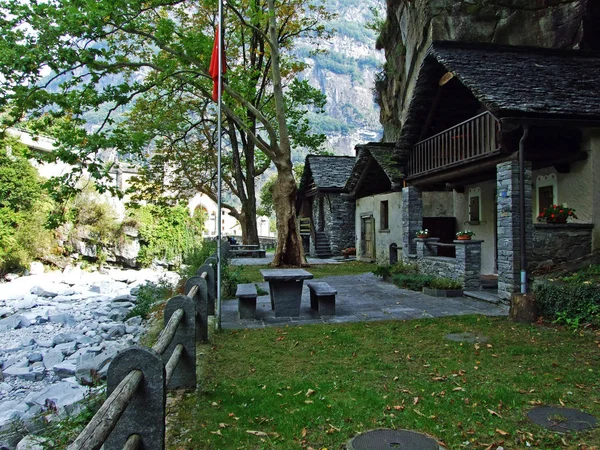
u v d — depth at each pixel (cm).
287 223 1519
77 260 2250
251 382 430
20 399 587
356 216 1944
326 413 356
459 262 955
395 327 654
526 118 721
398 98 1888
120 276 2045
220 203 632
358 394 395
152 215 2439
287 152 1500
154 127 1886
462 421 338
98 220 2305
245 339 594
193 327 413
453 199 1427
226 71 1444
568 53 1017
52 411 464
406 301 873
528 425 330
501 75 858
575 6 1183
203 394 400
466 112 1120
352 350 536
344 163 2359
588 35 1173
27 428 426
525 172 780
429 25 1490
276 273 747
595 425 328
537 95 771
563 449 296
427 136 1152
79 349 798
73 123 1284
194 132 2261
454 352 520
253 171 2219
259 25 1842
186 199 2341
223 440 317
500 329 628
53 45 1126
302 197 2608
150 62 1480
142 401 225
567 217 838
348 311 781
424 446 302
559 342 554
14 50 1077
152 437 225
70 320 1055
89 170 1248
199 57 1370
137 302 1133
